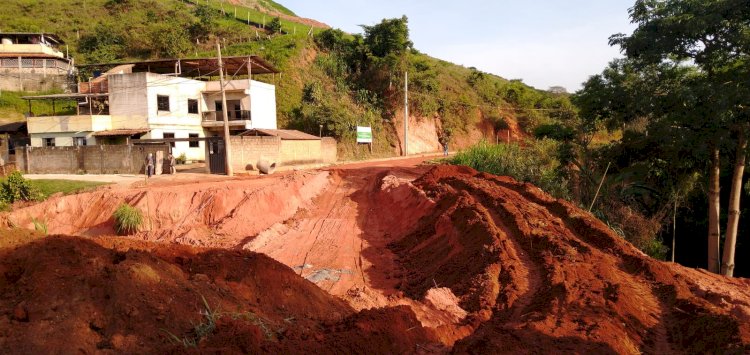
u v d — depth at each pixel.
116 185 22.97
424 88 56.09
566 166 25.83
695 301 8.38
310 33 58.91
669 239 23.44
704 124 17.34
